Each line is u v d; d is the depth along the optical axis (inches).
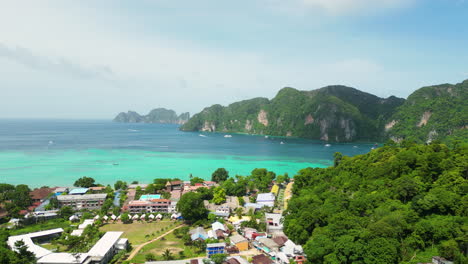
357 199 3314.5
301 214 3329.2
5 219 3973.9
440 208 2719.0
